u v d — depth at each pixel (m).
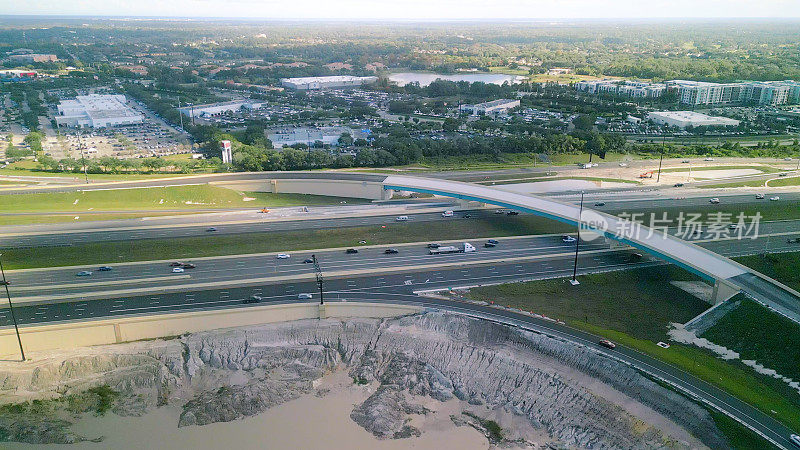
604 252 190.00
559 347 135.00
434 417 124.62
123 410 126.19
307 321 151.38
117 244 193.12
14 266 175.62
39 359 136.75
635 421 115.56
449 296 159.12
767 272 176.00
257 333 146.50
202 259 182.50
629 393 122.12
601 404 120.44
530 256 186.25
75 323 141.75
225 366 139.38
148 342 144.38
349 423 122.75
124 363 137.62
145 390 132.25
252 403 127.31
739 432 109.00
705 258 165.88
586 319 148.50
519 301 157.00
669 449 109.00
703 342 139.00
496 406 127.25
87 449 115.38
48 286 162.75
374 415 123.00
